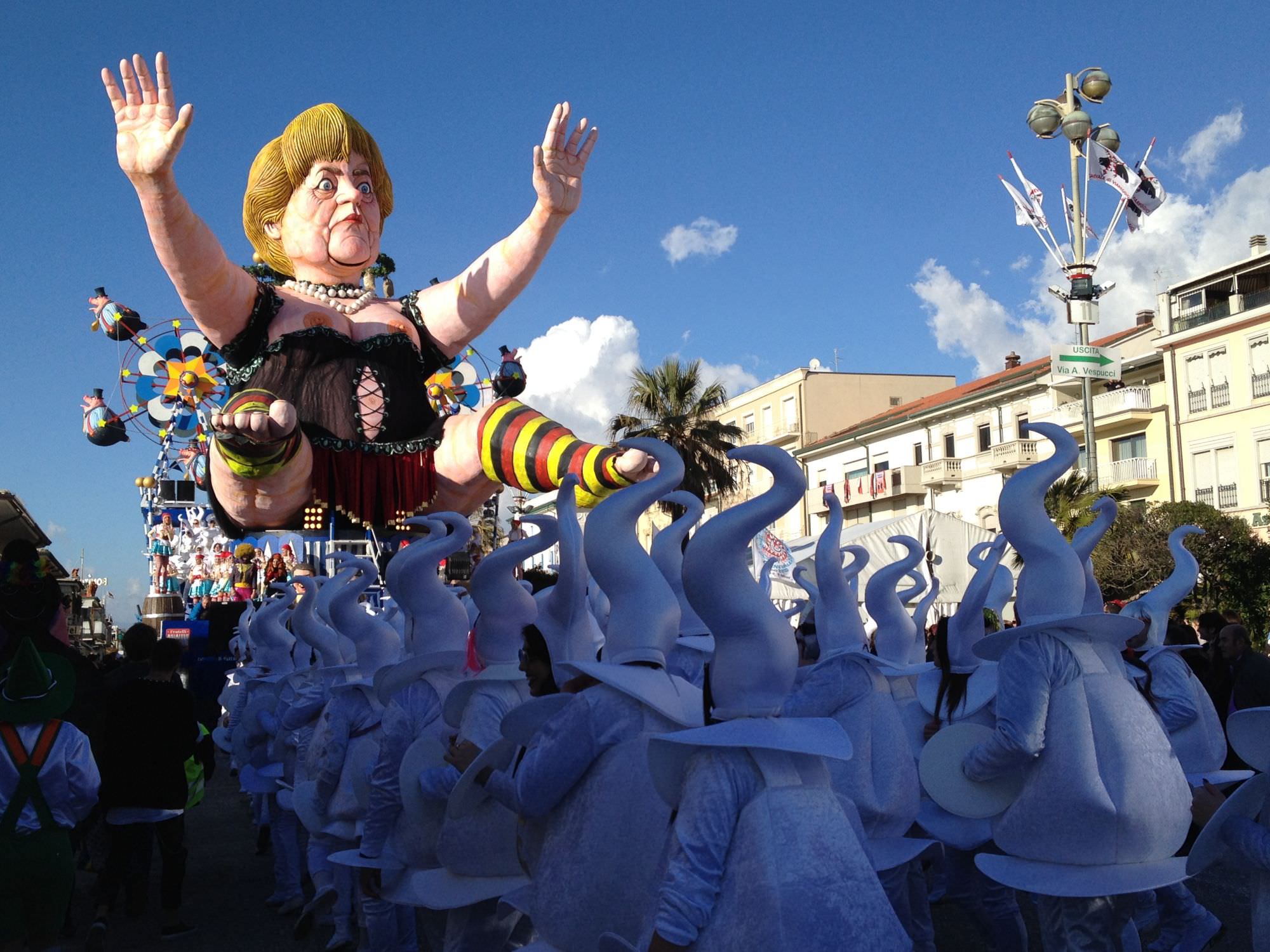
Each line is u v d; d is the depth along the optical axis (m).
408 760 5.45
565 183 15.56
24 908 5.83
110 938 8.47
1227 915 7.66
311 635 8.32
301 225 16.14
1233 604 31.34
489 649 5.29
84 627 48.88
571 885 3.82
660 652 4.00
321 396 15.04
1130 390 41.50
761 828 3.06
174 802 8.09
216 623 19.75
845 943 2.96
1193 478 40.19
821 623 6.21
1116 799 4.62
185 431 19.47
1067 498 30.80
